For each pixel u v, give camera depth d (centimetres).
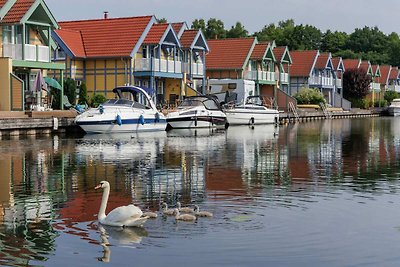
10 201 1591
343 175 2102
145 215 1388
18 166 2269
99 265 1083
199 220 1378
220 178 2002
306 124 5978
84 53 5281
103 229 1297
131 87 4325
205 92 6141
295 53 8562
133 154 2725
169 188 1794
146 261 1104
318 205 1562
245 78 6888
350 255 1152
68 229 1299
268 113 5766
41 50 4203
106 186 1364
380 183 1922
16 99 3916
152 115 4225
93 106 4766
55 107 4391
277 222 1373
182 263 1095
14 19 4041
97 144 3206
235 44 6875
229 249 1173
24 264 1088
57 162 2397
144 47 5425
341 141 3703
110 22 5488
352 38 14062
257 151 2952
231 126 5322
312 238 1252
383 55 13550
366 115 8862
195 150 2955
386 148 3209
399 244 1221
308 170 2230
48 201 1591
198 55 6144
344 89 9612
